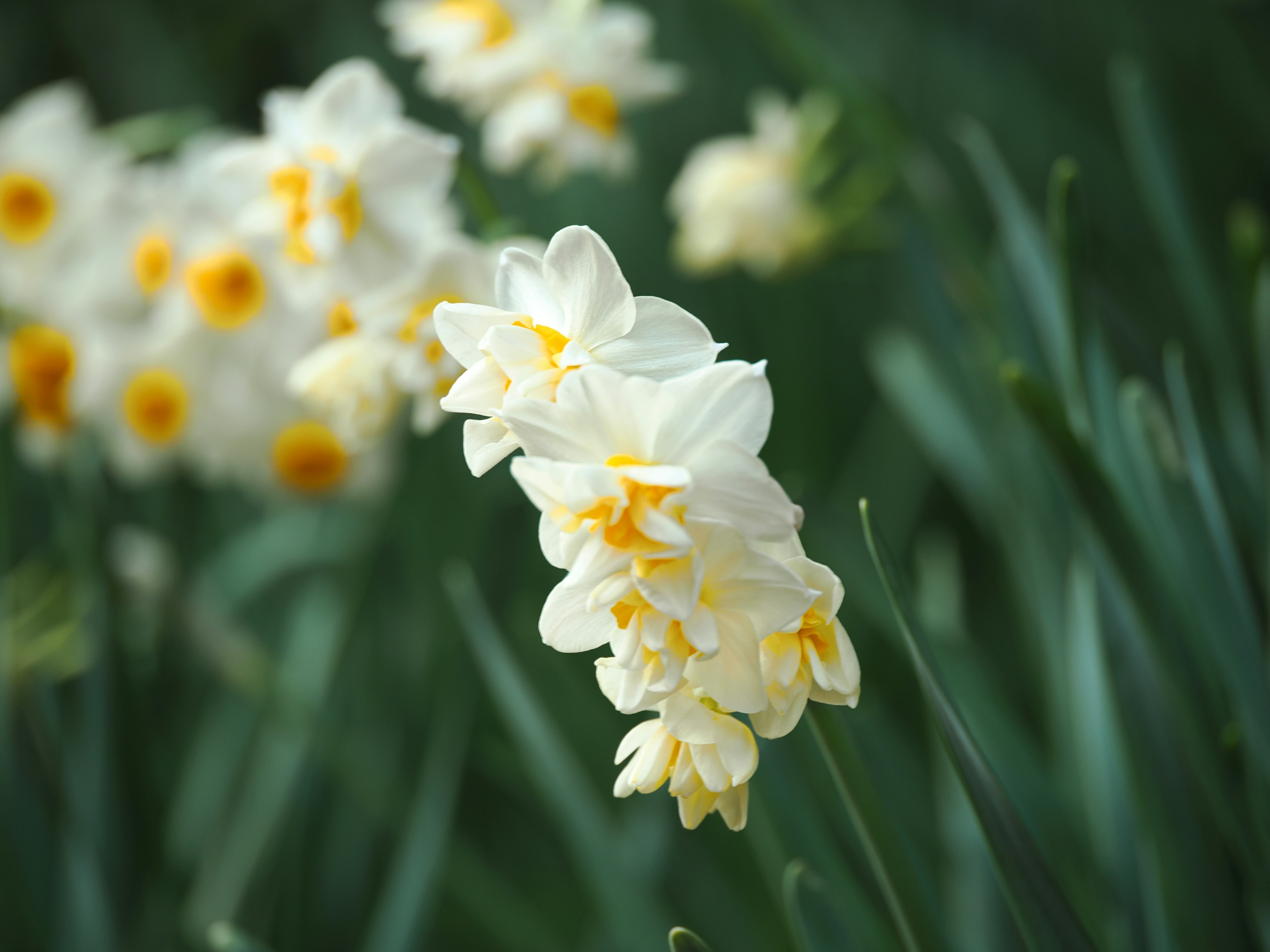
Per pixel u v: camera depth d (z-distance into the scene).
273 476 0.85
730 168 0.94
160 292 0.79
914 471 1.11
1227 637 0.51
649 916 0.61
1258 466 0.59
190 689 0.98
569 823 0.61
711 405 0.41
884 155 0.71
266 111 0.58
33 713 0.79
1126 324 0.67
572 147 0.72
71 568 0.83
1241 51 1.28
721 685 0.41
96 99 1.46
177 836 0.92
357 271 0.55
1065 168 0.51
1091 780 0.58
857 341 1.36
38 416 0.82
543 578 1.04
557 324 0.43
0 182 0.86
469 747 1.01
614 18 0.73
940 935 0.46
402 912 0.69
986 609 1.18
